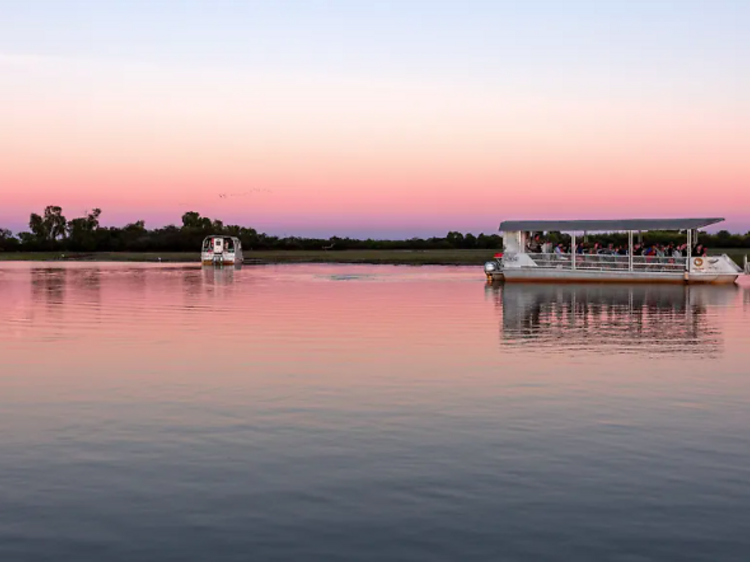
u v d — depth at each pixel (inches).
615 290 1702.8
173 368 666.8
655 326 985.5
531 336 887.7
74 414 493.0
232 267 3540.8
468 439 428.8
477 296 1545.3
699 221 1875.0
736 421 468.1
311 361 703.7
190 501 332.8
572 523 307.3
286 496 338.3
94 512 320.5
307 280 2253.9
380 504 328.2
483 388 572.1
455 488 347.6
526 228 2044.8
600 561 274.8
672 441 422.6
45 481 358.9
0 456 399.5
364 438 432.5
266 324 1026.1
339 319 1091.3
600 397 538.6
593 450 406.0
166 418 481.7
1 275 2640.3
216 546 287.7
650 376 619.2
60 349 788.6
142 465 383.6
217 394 554.6
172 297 1547.7
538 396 543.2
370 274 2711.6
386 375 628.1
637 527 303.3
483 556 278.8
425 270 3105.3
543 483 353.4
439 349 781.9
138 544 289.6
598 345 808.3
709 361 695.7
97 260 5118.1
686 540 291.4
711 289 1723.7
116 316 1143.0
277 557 278.7
